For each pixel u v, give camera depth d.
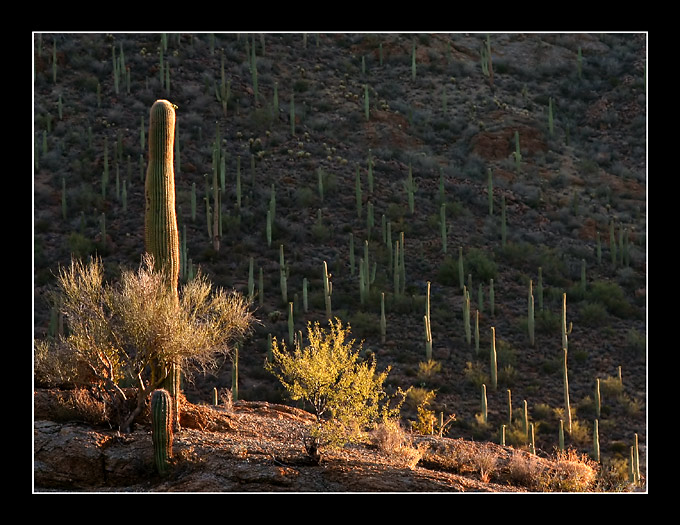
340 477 18.70
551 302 57.91
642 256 67.25
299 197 69.12
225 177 71.69
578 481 22.06
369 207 64.94
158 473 18.72
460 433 38.84
